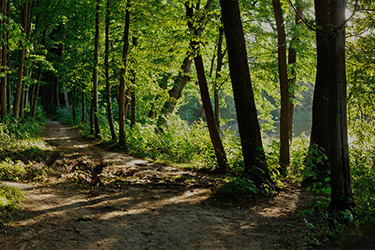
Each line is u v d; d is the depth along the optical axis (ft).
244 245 13.74
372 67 24.68
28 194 21.16
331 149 15.98
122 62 49.06
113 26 56.24
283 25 30.86
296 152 36.01
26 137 45.57
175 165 36.06
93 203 20.59
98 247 13.34
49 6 64.44
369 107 30.99
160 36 53.52
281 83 31.37
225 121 47.11
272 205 20.18
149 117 67.92
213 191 23.85
